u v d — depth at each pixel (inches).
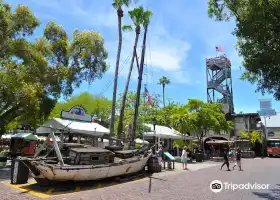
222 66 2084.2
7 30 747.4
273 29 361.7
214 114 1457.9
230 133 1908.2
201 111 1353.3
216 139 1796.3
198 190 403.2
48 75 868.6
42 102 881.5
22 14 770.2
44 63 828.0
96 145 911.7
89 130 856.3
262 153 1847.9
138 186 442.9
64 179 415.5
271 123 2065.7
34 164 416.2
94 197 347.6
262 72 400.5
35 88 764.6
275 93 404.5
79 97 1701.5
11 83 680.4
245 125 1952.5
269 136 2004.2
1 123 836.0
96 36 990.4
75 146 514.6
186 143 1369.3
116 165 492.4
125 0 879.7
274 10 350.0
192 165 892.6
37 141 1151.0
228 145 1651.1
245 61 424.8
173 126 1376.7
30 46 788.0
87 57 984.3
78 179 431.2
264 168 786.2
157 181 505.7
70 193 375.2
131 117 1204.5
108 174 478.6
